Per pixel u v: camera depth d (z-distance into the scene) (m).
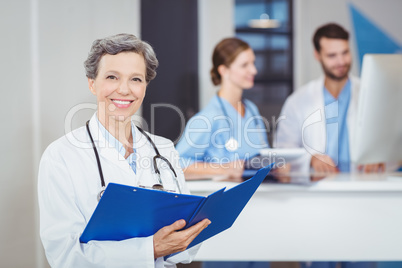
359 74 3.97
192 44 4.00
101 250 1.18
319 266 2.63
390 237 2.39
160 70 3.97
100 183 1.29
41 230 1.25
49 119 3.00
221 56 3.61
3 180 2.70
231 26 4.02
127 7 3.71
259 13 4.02
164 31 3.95
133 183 1.32
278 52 4.05
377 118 2.24
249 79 3.64
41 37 2.96
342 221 2.40
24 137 2.85
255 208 2.42
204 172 2.80
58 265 1.21
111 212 1.12
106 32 3.55
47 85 3.00
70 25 3.21
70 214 1.23
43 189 1.26
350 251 2.41
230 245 2.44
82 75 3.27
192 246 1.34
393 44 4.00
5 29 2.72
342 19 3.96
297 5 3.97
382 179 2.50
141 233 1.22
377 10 3.97
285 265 2.67
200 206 1.15
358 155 2.31
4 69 2.71
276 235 2.42
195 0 3.98
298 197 2.40
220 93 3.63
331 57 3.90
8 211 2.74
